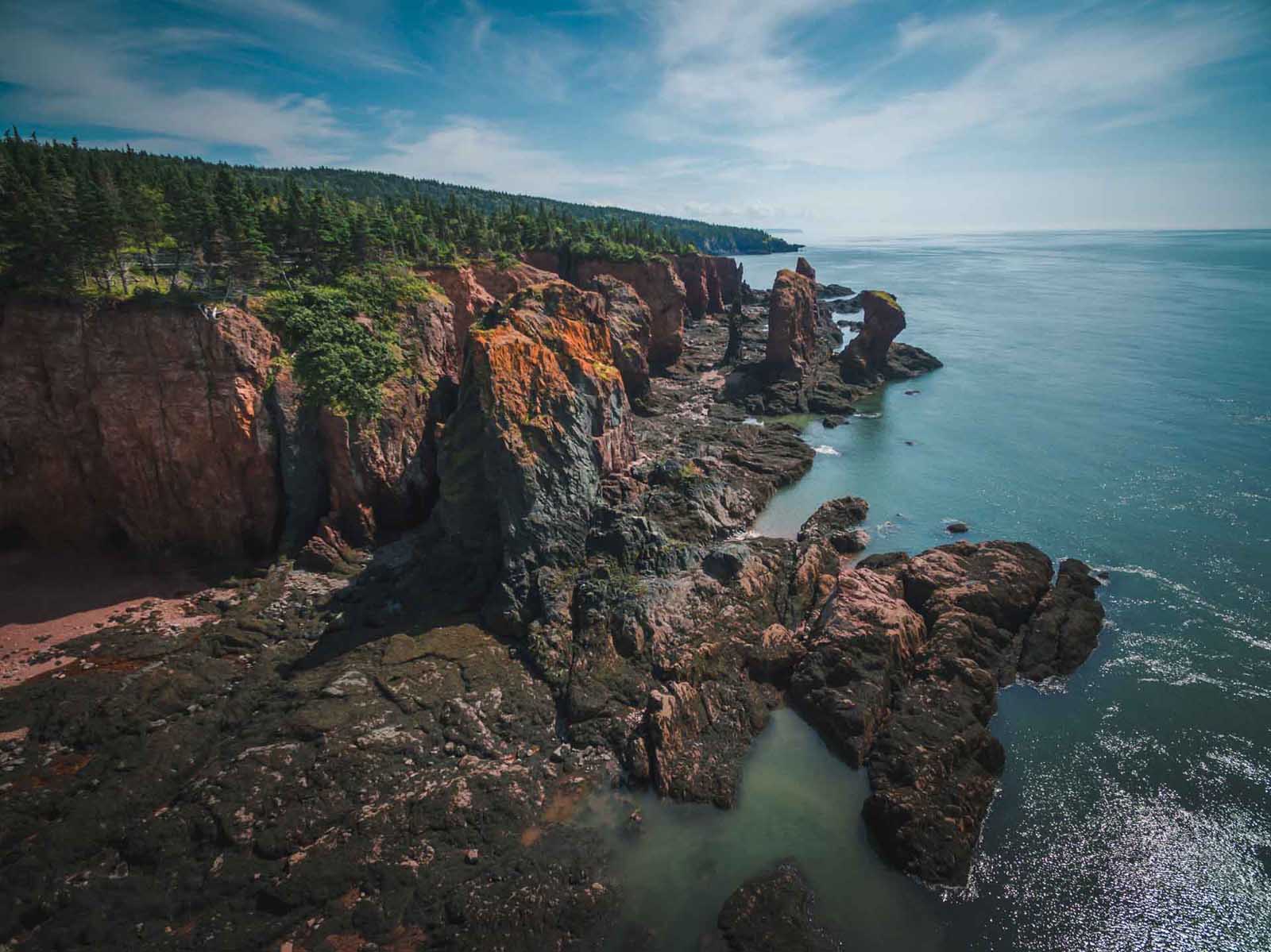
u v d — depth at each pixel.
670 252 159.88
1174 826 30.45
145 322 50.84
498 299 102.56
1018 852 29.48
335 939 25.45
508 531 44.78
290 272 72.69
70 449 51.66
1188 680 38.72
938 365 107.88
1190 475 64.44
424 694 36.97
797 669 38.81
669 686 36.44
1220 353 109.06
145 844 28.77
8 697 38.25
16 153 81.06
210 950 24.94
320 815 29.92
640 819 30.97
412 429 60.31
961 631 39.62
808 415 90.88
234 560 53.94
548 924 26.20
